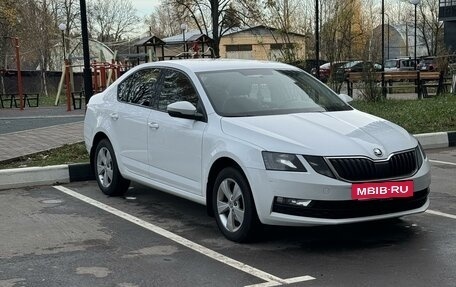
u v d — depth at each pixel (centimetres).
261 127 543
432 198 721
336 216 497
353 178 499
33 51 5019
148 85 708
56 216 674
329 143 511
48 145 1084
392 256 509
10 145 1096
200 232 598
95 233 602
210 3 4119
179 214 675
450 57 2625
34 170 855
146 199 755
